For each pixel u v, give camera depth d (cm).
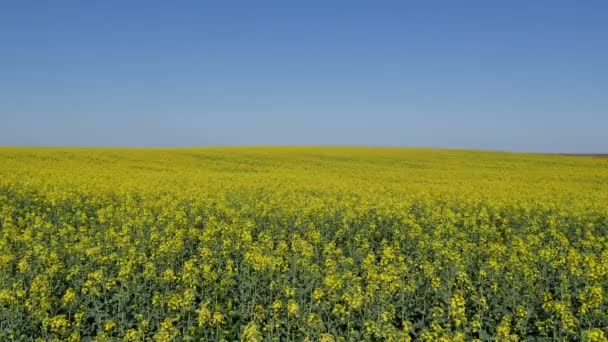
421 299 1195
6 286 1269
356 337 994
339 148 8194
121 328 1025
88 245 1591
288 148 8019
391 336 923
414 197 2944
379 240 1986
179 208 2458
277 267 1364
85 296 1195
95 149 6994
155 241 1675
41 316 1035
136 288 1207
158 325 1041
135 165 5184
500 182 4103
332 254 1612
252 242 1748
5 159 5219
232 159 6081
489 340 1023
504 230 2222
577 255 1433
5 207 2216
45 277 1238
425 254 1645
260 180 3891
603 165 5825
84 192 2745
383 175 4662
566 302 1129
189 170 4938
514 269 1349
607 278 1356
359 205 2545
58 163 5006
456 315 1041
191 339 960
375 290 1162
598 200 2992
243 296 1205
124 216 2188
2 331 1011
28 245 1614
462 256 1586
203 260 1520
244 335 901
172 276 1248
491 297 1223
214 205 2542
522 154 7150
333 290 1152
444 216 2323
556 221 2247
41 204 2483
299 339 1016
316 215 2273
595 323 1083
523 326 1052
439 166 5672
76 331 1001
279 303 1039
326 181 3903
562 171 5162
